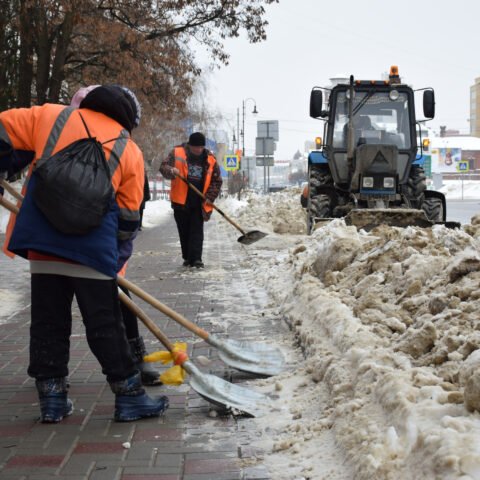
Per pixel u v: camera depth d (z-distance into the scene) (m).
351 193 13.21
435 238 6.45
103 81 23.45
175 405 4.49
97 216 3.87
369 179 12.78
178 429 4.06
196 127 40.41
